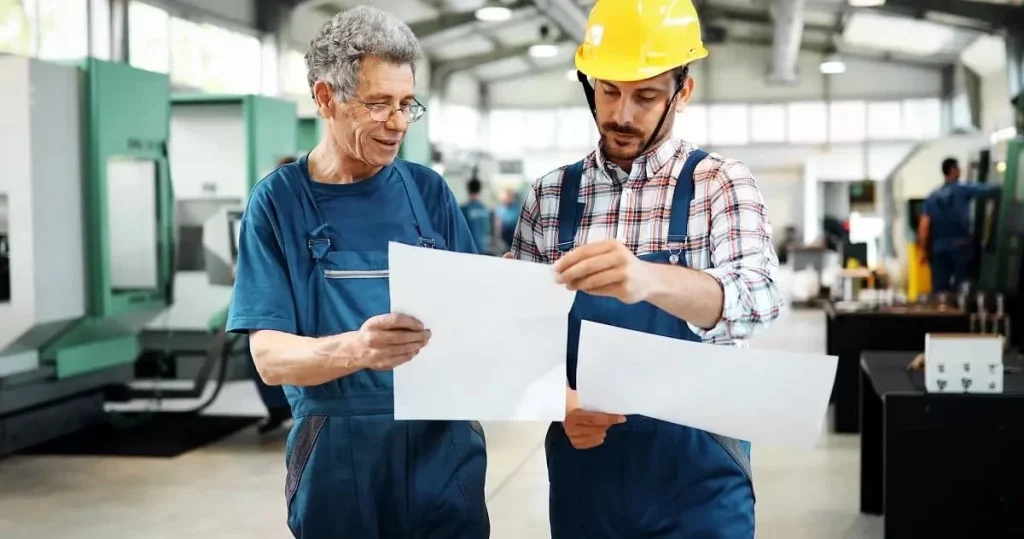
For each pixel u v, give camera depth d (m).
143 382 8.04
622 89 1.69
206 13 11.53
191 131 7.63
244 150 7.58
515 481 5.23
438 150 14.12
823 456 5.81
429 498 1.73
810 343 10.09
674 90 1.73
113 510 4.77
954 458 3.76
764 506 4.84
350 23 1.60
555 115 23.28
